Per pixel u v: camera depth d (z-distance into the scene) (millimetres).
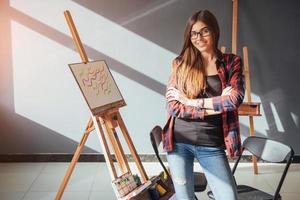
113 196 3600
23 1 4312
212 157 2072
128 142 3012
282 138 4547
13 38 4367
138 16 4379
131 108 4539
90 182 3945
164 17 4379
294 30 4379
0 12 4328
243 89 2104
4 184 3840
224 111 2053
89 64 2908
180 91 2156
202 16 2059
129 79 4492
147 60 4457
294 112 4508
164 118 4543
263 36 4402
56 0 4328
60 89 4473
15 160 4543
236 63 2127
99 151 4574
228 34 4402
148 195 2672
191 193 2131
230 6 4352
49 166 4422
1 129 4512
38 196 3553
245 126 4559
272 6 4348
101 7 4355
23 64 4418
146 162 4574
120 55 4445
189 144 2088
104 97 2887
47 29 4363
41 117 4516
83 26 4379
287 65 4445
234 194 2062
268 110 4523
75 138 4559
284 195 3629
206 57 2129
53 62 4426
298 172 4289
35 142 4547
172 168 2141
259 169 4383
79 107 4508
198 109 2061
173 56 4438
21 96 4473
